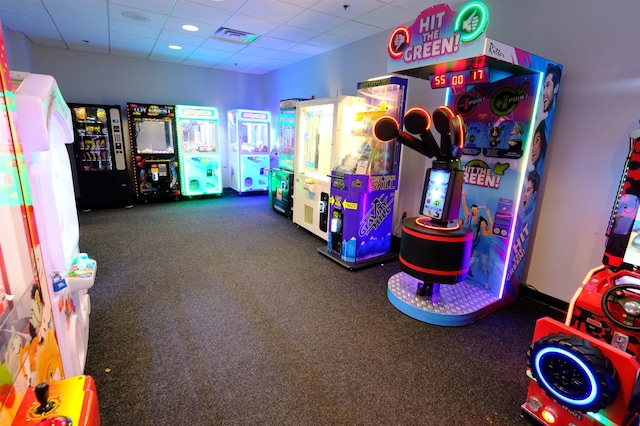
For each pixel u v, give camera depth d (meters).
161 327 2.56
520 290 3.28
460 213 3.29
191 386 1.99
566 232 2.94
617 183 2.62
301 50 5.64
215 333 2.51
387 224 4.04
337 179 3.85
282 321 2.70
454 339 2.54
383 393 1.98
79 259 1.91
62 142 1.96
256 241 4.61
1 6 3.93
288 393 1.96
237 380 2.04
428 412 1.86
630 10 2.43
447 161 2.62
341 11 3.83
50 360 1.25
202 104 7.56
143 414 1.78
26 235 1.10
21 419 0.88
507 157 2.87
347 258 3.84
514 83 2.76
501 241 2.98
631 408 1.51
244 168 7.50
